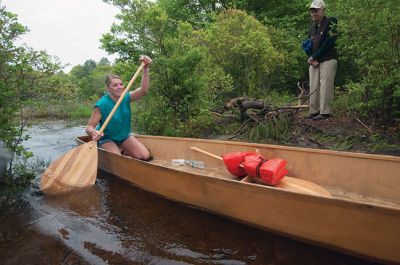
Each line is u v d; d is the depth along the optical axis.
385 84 4.39
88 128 4.19
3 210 3.35
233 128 6.17
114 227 2.95
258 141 5.34
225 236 2.74
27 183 4.08
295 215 2.48
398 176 2.91
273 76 8.70
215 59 7.68
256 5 11.45
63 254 2.57
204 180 2.97
